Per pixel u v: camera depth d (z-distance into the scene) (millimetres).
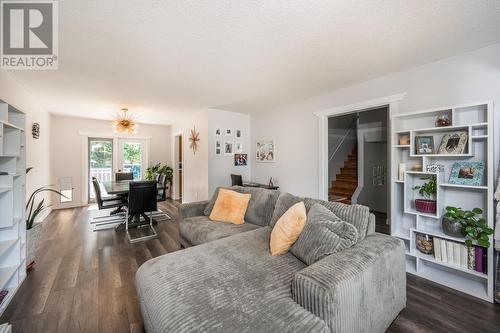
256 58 2355
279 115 4457
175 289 1264
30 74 2754
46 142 4648
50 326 1555
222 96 3734
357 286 1192
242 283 1312
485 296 1850
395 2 1531
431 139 2350
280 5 1557
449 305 1777
